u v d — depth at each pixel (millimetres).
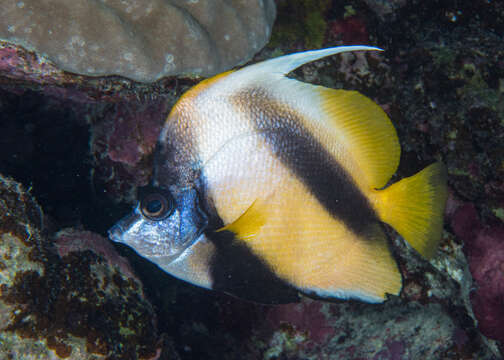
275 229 416
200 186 415
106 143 558
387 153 415
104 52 466
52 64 473
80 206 648
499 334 479
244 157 411
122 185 562
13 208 442
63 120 569
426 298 515
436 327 513
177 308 558
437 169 418
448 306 511
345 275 425
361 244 422
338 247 421
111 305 455
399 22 587
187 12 491
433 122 516
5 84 512
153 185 418
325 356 521
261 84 408
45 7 453
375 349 518
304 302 517
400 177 519
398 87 548
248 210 411
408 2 593
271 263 423
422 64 540
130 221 423
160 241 423
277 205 414
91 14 460
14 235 433
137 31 475
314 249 420
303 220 416
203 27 500
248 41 518
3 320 417
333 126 413
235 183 413
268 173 411
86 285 452
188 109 410
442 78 524
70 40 459
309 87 409
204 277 430
